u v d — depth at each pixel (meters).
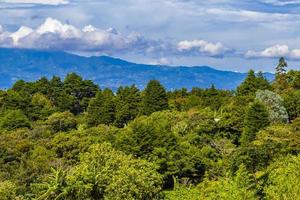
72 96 160.00
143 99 137.38
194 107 130.38
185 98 143.25
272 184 41.56
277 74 143.50
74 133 102.69
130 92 142.00
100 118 131.38
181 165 84.75
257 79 136.50
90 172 58.22
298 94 113.25
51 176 60.72
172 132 93.06
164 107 134.62
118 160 64.62
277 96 108.44
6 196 68.62
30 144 99.31
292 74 140.62
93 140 97.81
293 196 34.00
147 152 87.81
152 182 62.19
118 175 59.56
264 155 72.44
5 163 92.38
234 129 102.69
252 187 41.19
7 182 72.19
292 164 40.59
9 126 124.00
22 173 82.19
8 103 144.50
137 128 90.12
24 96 149.62
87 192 57.09
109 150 67.38
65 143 96.00
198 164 85.19
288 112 108.75
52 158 89.88
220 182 38.72
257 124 95.12
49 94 166.12
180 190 45.25
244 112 104.25
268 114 101.69
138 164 66.75
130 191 59.06
